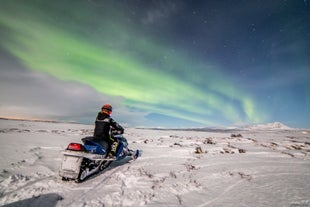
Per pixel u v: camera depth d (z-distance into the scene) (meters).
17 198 3.07
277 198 3.17
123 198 3.17
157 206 2.90
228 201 3.08
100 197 3.19
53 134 14.08
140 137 15.70
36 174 4.26
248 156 6.96
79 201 3.03
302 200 3.07
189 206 2.91
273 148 9.39
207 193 3.44
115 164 5.58
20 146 7.74
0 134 11.86
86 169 4.05
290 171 4.93
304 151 8.45
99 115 5.15
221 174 4.62
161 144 10.23
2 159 5.41
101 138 4.85
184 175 4.53
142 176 4.38
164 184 3.89
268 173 4.74
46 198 3.09
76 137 12.30
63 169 3.84
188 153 7.45
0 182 3.68
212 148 8.79
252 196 3.27
